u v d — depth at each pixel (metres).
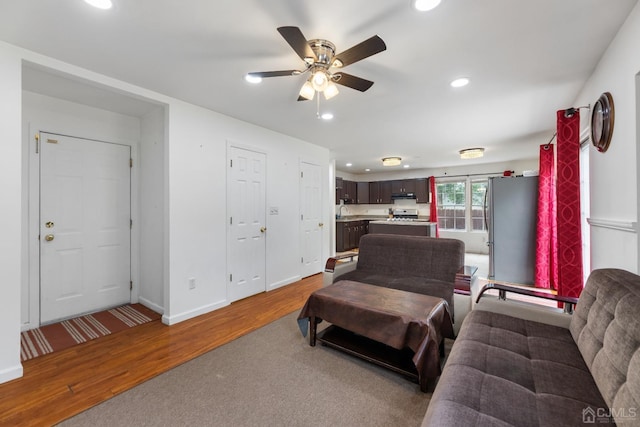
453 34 1.80
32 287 2.75
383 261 3.29
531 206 4.17
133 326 2.80
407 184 8.05
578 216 2.66
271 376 1.97
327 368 2.07
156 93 2.71
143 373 2.01
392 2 1.51
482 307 2.03
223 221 3.37
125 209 3.38
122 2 1.51
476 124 3.71
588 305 1.49
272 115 3.38
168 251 2.86
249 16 1.63
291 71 1.91
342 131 4.08
